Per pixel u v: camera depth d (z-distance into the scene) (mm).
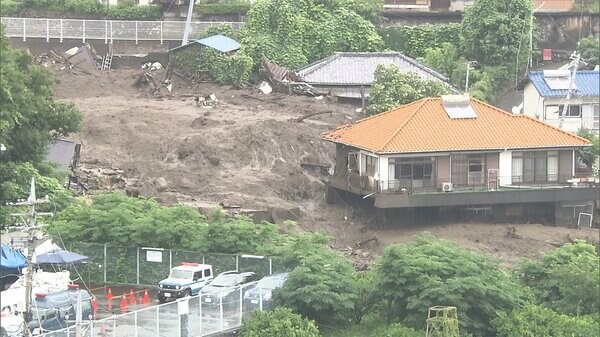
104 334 178875
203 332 191625
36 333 176625
